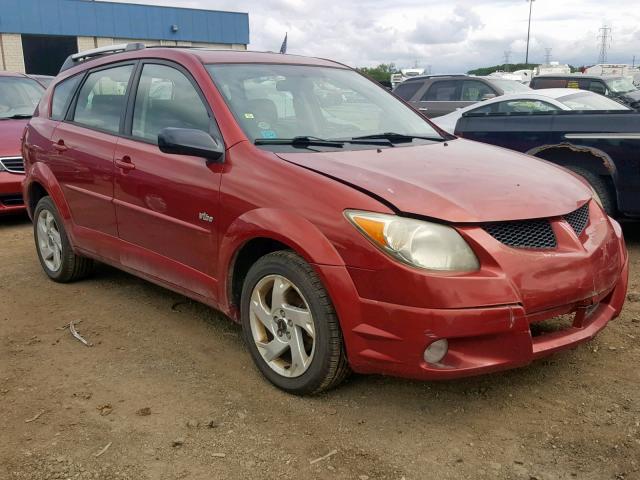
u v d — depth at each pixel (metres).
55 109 5.18
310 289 3.04
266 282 3.31
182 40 35.12
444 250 2.79
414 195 2.95
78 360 3.77
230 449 2.84
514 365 2.87
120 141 4.29
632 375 3.43
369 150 3.66
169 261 3.94
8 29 30.78
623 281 3.47
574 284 2.99
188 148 3.47
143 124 4.21
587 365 3.56
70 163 4.70
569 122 5.82
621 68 25.84
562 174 3.73
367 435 2.93
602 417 3.03
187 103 3.92
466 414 3.09
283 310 3.23
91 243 4.64
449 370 2.78
